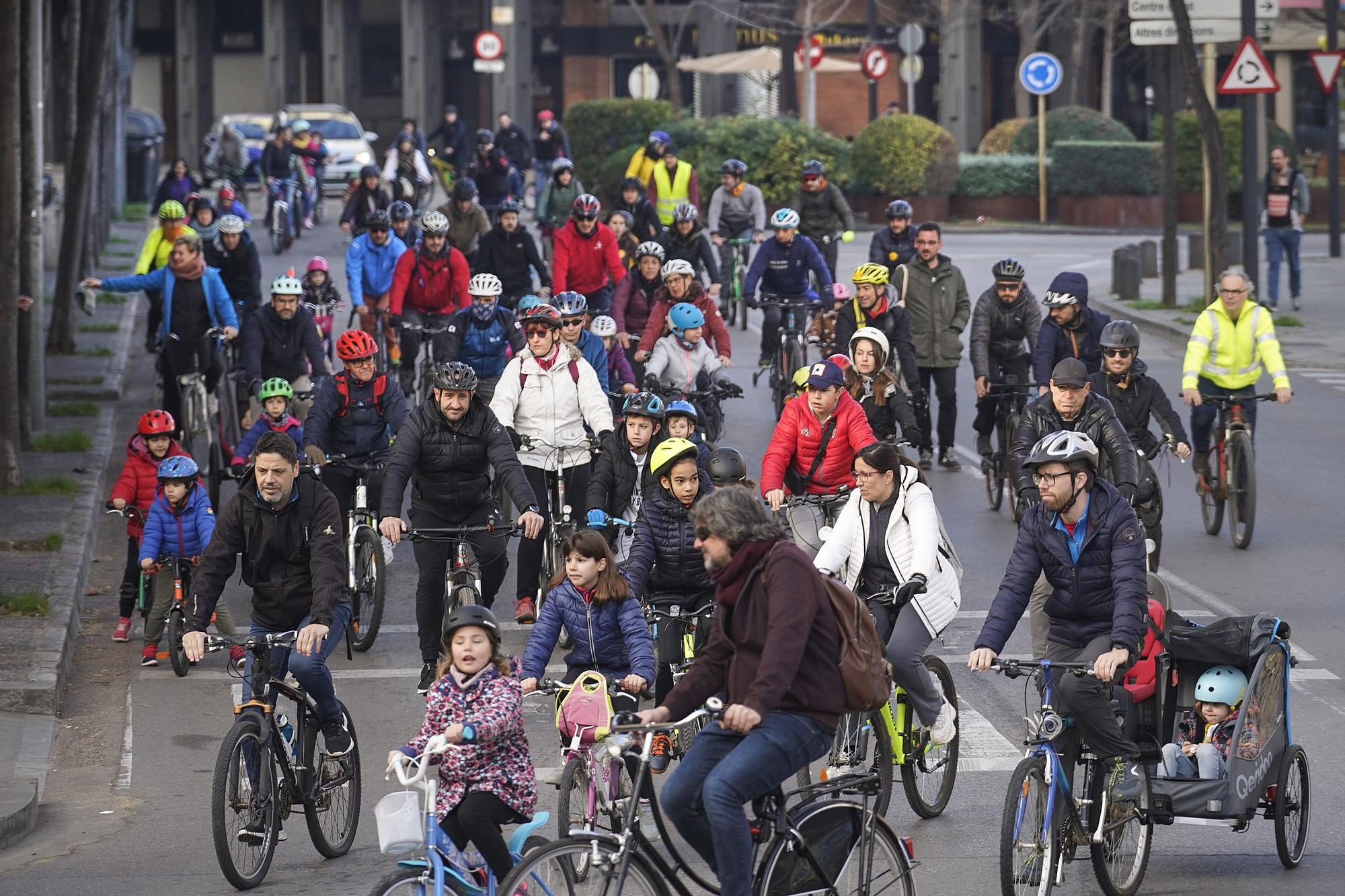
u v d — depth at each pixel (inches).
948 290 2121.1
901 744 1040.2
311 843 1053.8
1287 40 5487.2
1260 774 954.1
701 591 1136.2
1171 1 3102.9
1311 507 1923.0
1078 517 937.5
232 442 2076.8
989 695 1322.6
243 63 7790.4
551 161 5027.1
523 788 827.4
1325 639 1433.3
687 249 2507.4
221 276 2207.2
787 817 787.4
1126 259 3567.9
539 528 1295.5
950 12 6850.4
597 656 1037.8
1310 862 989.8
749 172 5073.8
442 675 830.5
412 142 5280.5
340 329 3223.4
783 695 756.0
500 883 765.9
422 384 2289.6
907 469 1058.1
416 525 1347.2
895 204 2377.0
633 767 921.5
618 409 1964.8
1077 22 6304.1
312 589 1013.8
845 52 7347.4
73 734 1262.3
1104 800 914.1
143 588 1424.7
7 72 1979.6
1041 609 1124.5
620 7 7519.7
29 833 1058.7
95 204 4266.7
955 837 1027.9
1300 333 3127.5
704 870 935.0
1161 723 984.3
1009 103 7234.3
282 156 4434.1
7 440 1988.2
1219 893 934.4
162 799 1124.5
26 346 2249.0
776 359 2444.6
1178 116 5388.8
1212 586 1605.6
